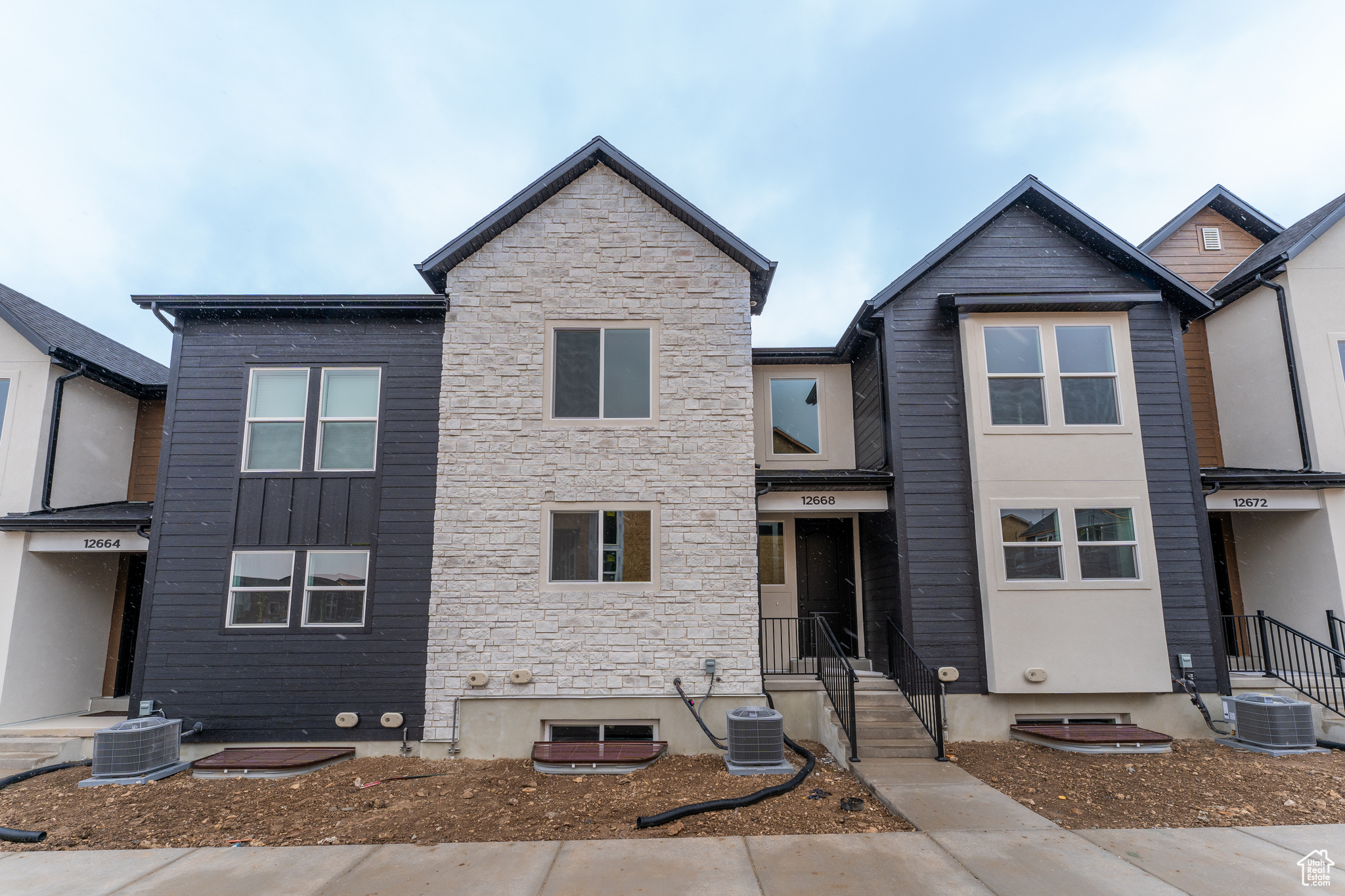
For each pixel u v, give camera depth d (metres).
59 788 8.52
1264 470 12.04
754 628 9.91
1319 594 11.13
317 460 10.56
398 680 9.94
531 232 10.77
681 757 9.40
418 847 6.36
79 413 12.24
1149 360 10.98
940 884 5.34
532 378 10.42
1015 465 10.46
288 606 10.17
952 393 10.91
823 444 13.02
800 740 10.15
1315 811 6.92
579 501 10.15
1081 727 9.63
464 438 10.26
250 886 5.59
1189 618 10.29
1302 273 11.92
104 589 12.54
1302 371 11.62
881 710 9.80
